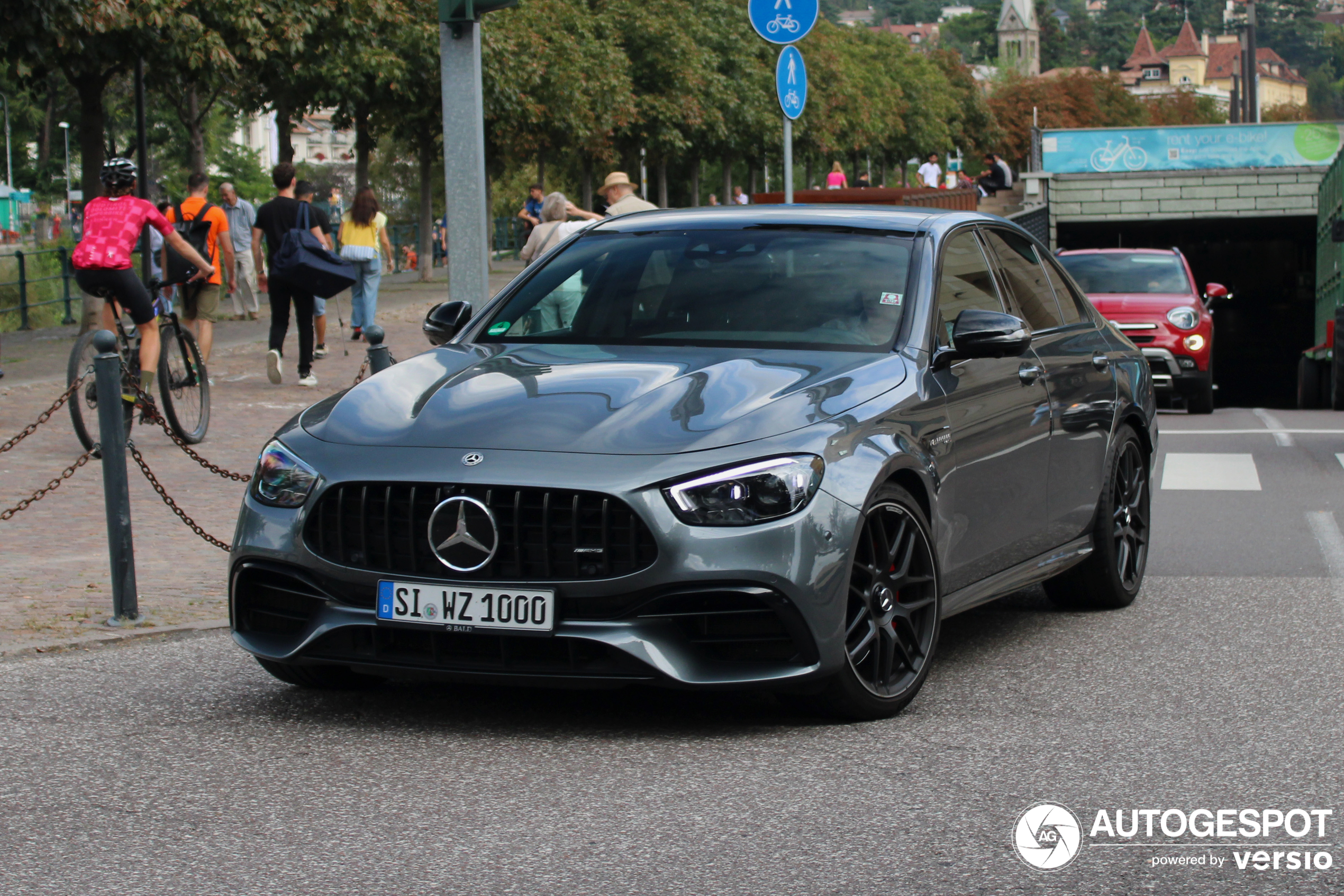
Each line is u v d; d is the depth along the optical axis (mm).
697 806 4055
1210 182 38875
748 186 64938
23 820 3961
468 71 9328
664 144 46500
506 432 4680
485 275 9484
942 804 4066
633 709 5070
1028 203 39375
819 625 4574
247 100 29359
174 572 7500
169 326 11531
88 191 19359
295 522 4746
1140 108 128000
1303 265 48812
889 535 4949
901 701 4949
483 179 9453
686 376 5000
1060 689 5363
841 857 3670
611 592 4449
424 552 4582
